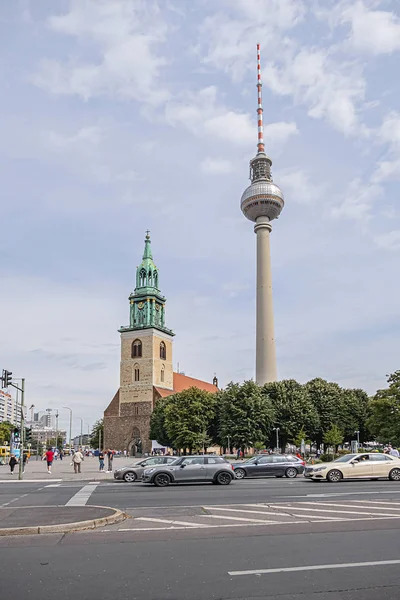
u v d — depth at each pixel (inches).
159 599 322.7
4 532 538.0
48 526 555.8
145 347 4549.7
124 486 1254.3
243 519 638.5
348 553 445.1
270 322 4923.7
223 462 1270.9
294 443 3408.0
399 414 2610.7
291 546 475.5
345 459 1353.3
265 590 339.6
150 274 4795.8
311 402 3567.9
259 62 5802.2
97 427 6156.5
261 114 5743.1
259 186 5364.2
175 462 1279.5
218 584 353.7
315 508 739.4
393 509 725.9
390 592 334.6
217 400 3619.6
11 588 347.9
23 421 1631.4
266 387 3622.0
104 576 375.9
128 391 4522.6
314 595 329.1
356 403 3789.4
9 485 1371.8
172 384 4773.6
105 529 572.1
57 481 1526.8
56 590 342.6
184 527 582.6
